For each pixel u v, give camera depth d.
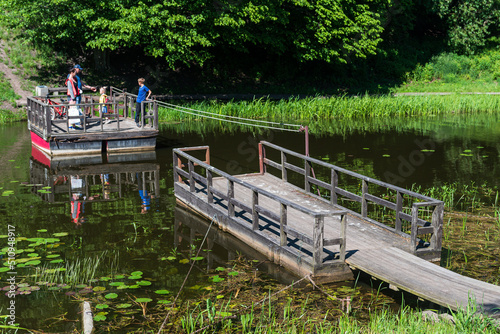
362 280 7.86
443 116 25.28
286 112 24.12
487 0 38.03
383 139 19.08
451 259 8.43
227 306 6.94
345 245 7.75
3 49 27.23
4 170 14.13
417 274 7.26
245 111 23.70
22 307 6.93
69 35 23.91
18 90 24.88
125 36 22.28
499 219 10.23
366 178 9.30
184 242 9.35
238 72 31.89
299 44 28.28
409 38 40.94
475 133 20.41
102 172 14.09
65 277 7.83
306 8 28.28
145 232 9.82
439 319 6.33
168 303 7.05
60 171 14.12
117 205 11.40
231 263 8.46
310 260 7.73
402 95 30.72
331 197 10.25
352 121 23.42
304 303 7.05
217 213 10.15
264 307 6.95
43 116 15.46
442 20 41.06
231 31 25.58
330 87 32.59
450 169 14.67
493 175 14.02
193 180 11.12
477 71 37.81
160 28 23.16
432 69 37.06
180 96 27.38
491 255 8.61
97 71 28.34
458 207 11.27
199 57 24.12
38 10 22.83
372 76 35.47
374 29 30.28
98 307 6.90
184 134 19.70
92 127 16.77
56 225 10.06
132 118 18.45
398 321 6.30
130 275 7.90
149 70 29.44
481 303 6.41
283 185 11.73
